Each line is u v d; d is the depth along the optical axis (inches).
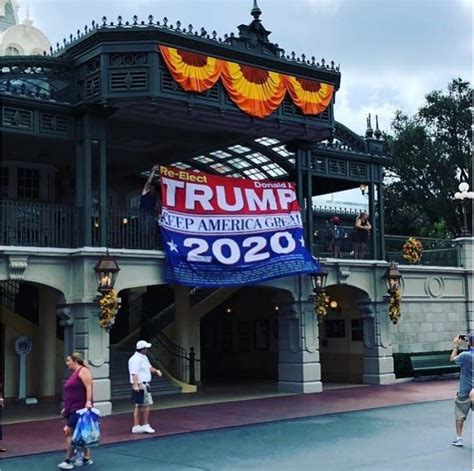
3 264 641.6
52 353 829.8
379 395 789.2
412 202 1780.3
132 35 668.7
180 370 898.7
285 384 842.8
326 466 414.9
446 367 971.3
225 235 754.2
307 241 846.5
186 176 738.8
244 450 474.9
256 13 751.7
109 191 1018.7
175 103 689.6
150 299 1053.2
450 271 1055.0
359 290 907.4
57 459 458.3
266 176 936.3
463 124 1715.1
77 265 676.1
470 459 426.9
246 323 1113.4
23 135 716.7
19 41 1131.3
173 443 508.1
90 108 687.7
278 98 757.3
